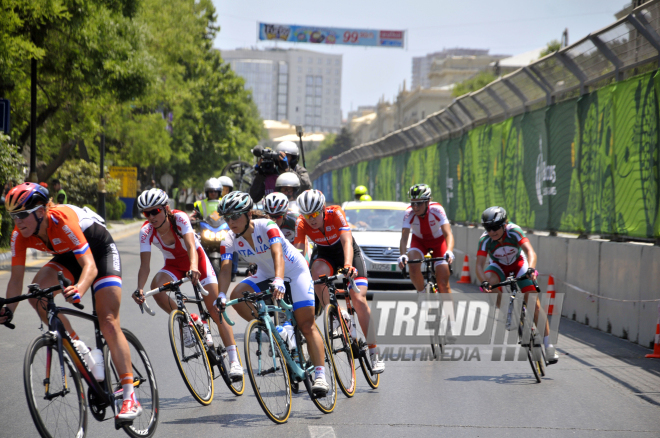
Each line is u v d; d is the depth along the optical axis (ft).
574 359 72.84
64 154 242.37
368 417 49.98
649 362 71.36
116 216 365.81
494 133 146.51
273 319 52.95
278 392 49.06
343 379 56.18
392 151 256.73
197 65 453.99
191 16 390.42
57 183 236.43
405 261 76.28
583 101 101.76
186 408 52.21
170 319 51.24
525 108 130.00
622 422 48.93
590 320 96.43
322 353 51.80
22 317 91.04
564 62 105.19
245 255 53.16
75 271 45.80
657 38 82.33
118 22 186.80
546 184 116.57
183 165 492.54
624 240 90.43
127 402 42.42
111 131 313.12
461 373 65.87
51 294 40.16
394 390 58.80
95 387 42.93
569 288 104.83
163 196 55.26
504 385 60.70
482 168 154.81
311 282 53.88
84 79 177.27
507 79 130.21
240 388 57.88
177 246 57.47
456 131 179.83
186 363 52.16
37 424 37.06
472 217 163.22
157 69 206.28
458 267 167.22
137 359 45.57
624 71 90.89
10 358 66.33
